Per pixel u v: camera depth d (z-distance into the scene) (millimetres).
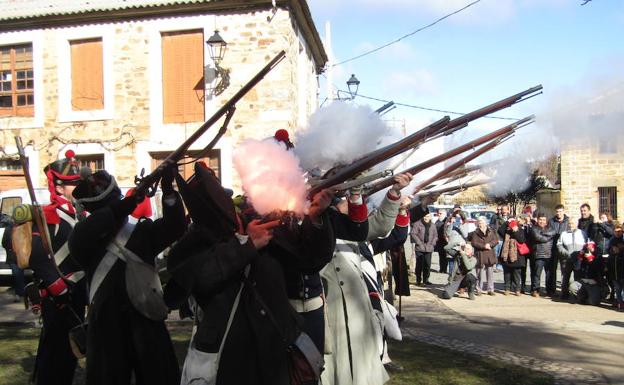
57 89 14070
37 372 3998
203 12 13305
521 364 5664
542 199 14297
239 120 13125
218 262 2547
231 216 2656
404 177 3451
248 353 2578
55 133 14047
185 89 13562
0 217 11773
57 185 4109
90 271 3301
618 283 9625
